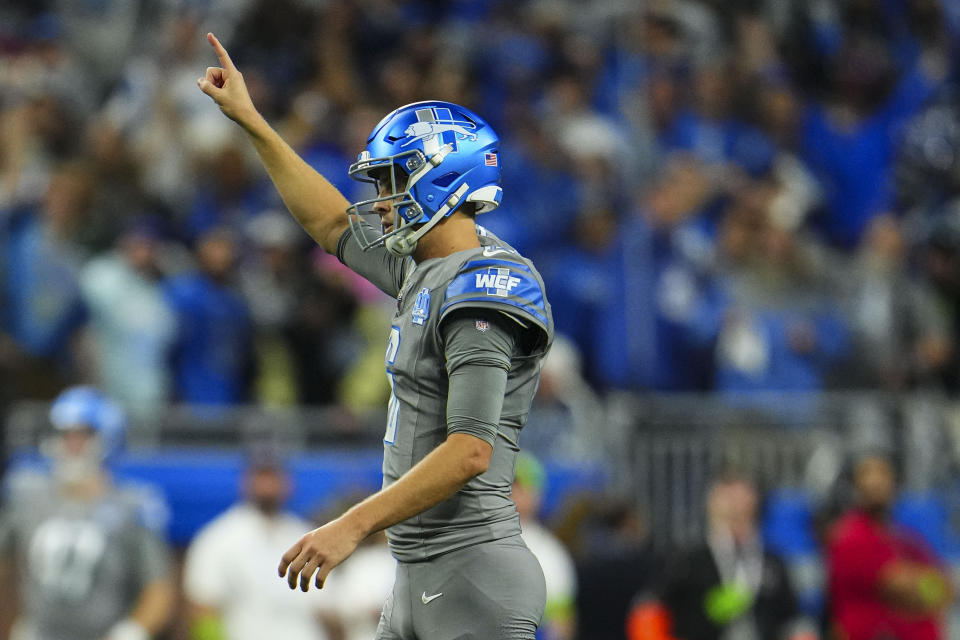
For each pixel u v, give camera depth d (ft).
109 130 131.75
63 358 119.14
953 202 165.27
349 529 43.04
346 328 125.80
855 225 170.60
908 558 96.78
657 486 121.39
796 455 123.95
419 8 172.76
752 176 163.53
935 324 142.41
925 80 182.50
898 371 137.08
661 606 91.30
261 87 147.95
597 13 168.66
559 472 117.91
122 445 115.03
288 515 106.63
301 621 97.40
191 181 136.56
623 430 121.80
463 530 46.34
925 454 126.82
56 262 119.55
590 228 137.49
